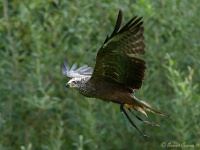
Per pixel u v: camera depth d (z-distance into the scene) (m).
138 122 15.27
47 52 14.88
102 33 15.30
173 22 15.60
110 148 15.15
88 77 10.89
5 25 15.38
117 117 15.15
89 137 14.56
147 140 15.48
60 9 15.27
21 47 15.27
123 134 15.27
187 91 14.10
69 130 15.17
